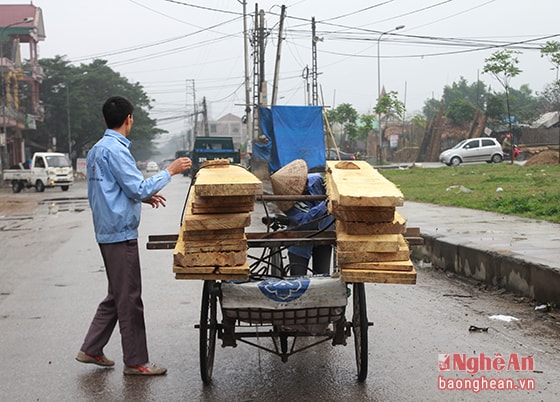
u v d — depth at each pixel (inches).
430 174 1095.6
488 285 301.9
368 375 182.1
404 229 155.6
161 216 666.8
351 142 2055.9
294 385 176.1
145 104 2751.0
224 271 156.4
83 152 2596.0
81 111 2345.0
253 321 167.3
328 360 197.2
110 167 175.9
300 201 197.3
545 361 189.0
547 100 2333.9
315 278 167.6
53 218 689.0
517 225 416.5
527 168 1055.0
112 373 188.1
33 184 1304.1
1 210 815.1
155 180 178.4
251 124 1391.5
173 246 178.9
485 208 527.2
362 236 155.0
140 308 184.1
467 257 324.8
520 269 274.4
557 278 247.6
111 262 178.7
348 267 153.8
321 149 584.4
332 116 1996.8
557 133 1840.6
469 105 2082.9
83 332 231.3
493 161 1438.2
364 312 172.6
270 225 219.6
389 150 2237.9
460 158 1435.8
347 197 145.6
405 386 172.6
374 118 2153.1
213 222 154.3
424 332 222.8
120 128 182.7
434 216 492.4
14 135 1969.7
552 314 243.8
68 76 2358.5
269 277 172.9
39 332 232.1
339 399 164.6
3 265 384.2
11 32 2025.1
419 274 341.4
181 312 259.0
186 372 188.7
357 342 181.6
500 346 204.7
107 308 189.3
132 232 179.9
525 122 2048.5
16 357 203.6
